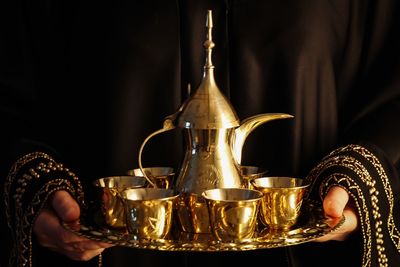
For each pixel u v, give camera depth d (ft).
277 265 3.95
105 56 3.90
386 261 3.63
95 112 3.94
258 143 3.94
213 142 3.31
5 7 4.04
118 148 3.90
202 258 3.99
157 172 3.67
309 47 3.87
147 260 3.95
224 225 3.13
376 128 3.84
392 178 3.70
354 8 4.03
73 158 4.03
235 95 3.89
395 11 4.05
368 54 4.06
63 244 3.48
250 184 3.49
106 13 3.91
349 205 3.60
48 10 4.01
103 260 3.95
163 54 3.87
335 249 3.79
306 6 3.87
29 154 3.73
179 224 3.34
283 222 3.29
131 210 3.18
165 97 3.89
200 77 3.90
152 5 3.88
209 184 3.29
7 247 3.82
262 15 3.86
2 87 4.00
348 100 4.13
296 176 3.92
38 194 3.57
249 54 3.85
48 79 4.07
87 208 3.63
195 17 3.86
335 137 3.99
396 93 3.98
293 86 3.85
